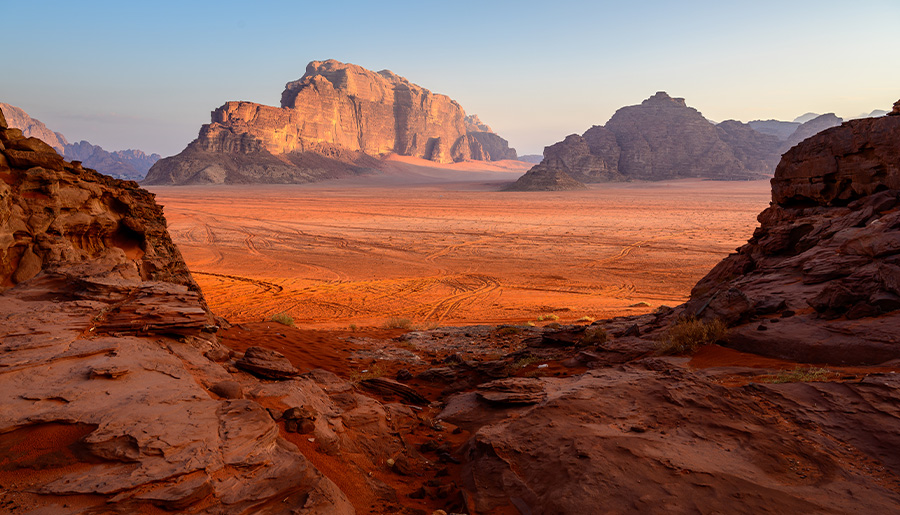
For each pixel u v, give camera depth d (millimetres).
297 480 4672
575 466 5527
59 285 10086
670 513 4566
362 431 7395
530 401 8531
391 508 5359
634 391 7660
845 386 6855
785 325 10906
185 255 61031
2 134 13930
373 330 23203
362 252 65062
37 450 4457
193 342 8516
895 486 4805
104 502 3926
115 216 17516
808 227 17828
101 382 5742
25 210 13672
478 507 5320
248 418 5391
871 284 11148
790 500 4648
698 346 11180
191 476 4316
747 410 6633
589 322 25672
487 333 20984
